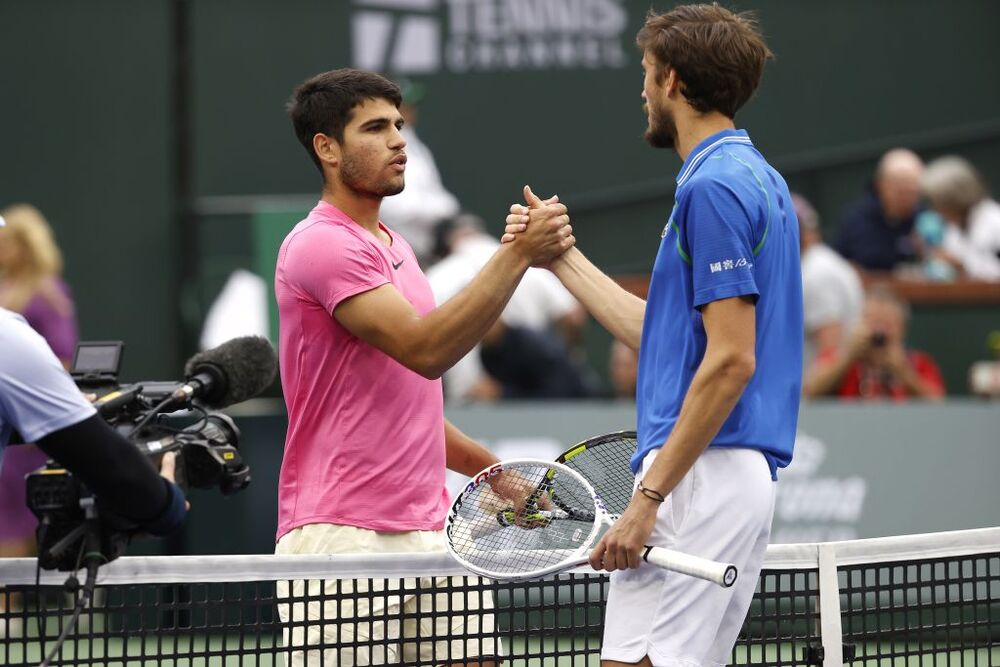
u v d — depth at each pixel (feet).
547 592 69.77
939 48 128.67
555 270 45.80
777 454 39.63
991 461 85.20
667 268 39.86
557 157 127.65
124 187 122.72
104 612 42.57
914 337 112.06
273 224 94.48
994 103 128.67
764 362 39.29
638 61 127.65
